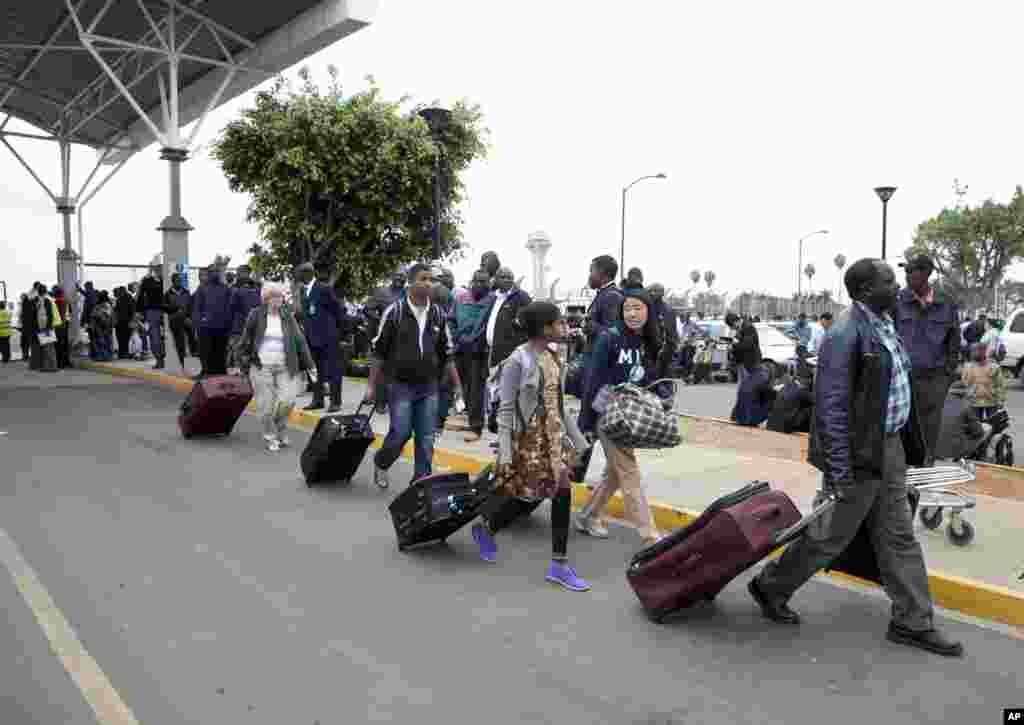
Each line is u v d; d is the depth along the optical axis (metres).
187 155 15.71
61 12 16.58
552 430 4.98
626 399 5.31
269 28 15.77
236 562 5.36
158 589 4.83
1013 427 13.45
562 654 4.09
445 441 9.22
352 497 7.11
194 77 19.20
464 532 6.20
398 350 6.61
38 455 8.65
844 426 3.98
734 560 4.17
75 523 6.14
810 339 20.39
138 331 19.98
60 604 4.56
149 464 8.31
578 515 6.38
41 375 17.25
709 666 3.98
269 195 15.43
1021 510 6.40
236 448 9.26
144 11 15.01
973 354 9.12
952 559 5.23
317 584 5.00
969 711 3.56
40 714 3.40
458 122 16.53
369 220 16.08
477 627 4.41
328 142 15.62
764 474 7.58
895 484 4.15
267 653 4.02
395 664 3.94
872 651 4.17
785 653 4.14
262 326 9.06
